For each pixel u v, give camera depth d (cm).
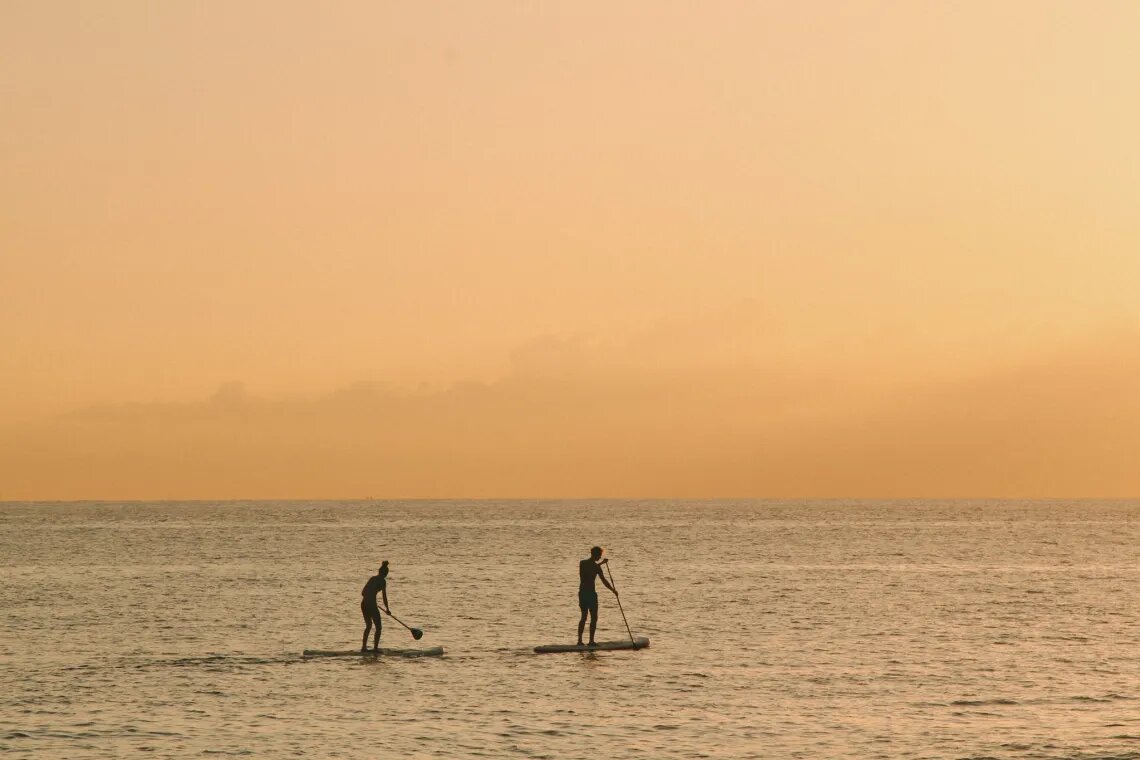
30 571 7788
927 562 8681
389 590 6131
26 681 3177
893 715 2738
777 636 4144
